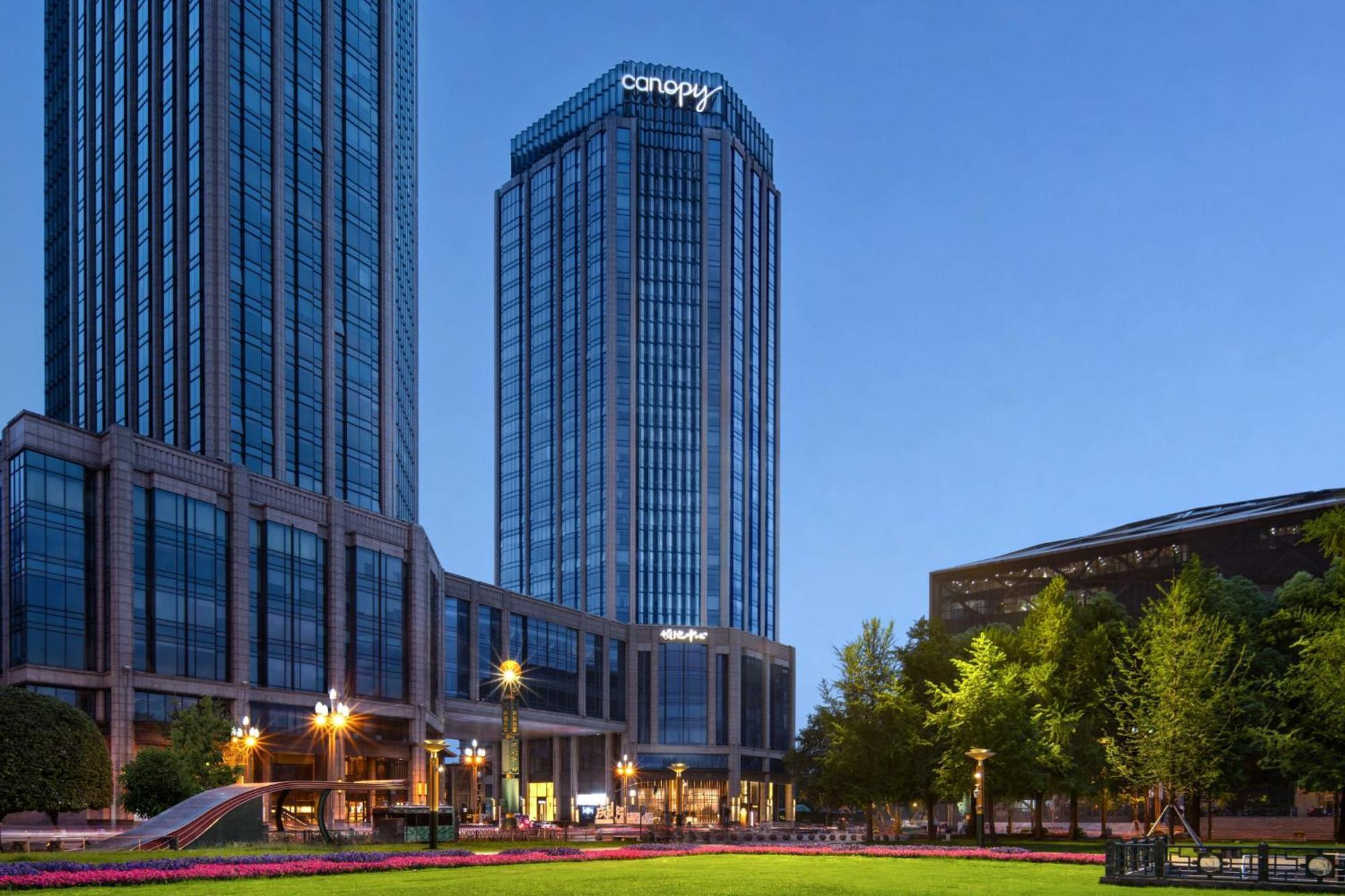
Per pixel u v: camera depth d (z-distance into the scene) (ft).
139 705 240.94
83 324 387.55
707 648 542.57
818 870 147.23
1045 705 241.96
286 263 337.72
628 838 251.80
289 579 293.23
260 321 325.21
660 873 139.33
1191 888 121.29
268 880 122.93
